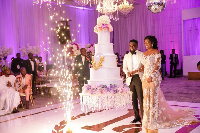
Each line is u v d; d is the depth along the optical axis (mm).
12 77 6945
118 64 12531
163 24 17219
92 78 5746
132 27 18672
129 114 5465
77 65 7832
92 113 5750
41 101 8219
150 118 4309
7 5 13711
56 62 13750
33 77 9922
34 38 15141
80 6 18031
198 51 14516
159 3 6133
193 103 6363
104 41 5785
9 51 11523
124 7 12305
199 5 15688
